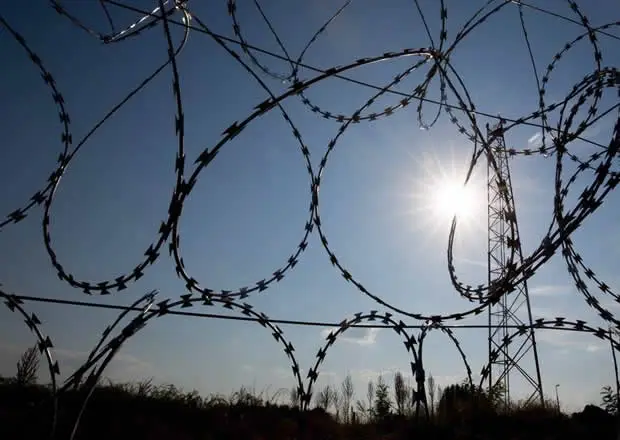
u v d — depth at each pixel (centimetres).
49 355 360
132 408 740
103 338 371
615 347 550
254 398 962
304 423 479
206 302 423
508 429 921
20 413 545
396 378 1307
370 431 972
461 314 541
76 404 455
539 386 1198
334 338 487
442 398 1052
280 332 476
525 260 551
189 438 702
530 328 568
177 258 385
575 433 884
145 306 390
